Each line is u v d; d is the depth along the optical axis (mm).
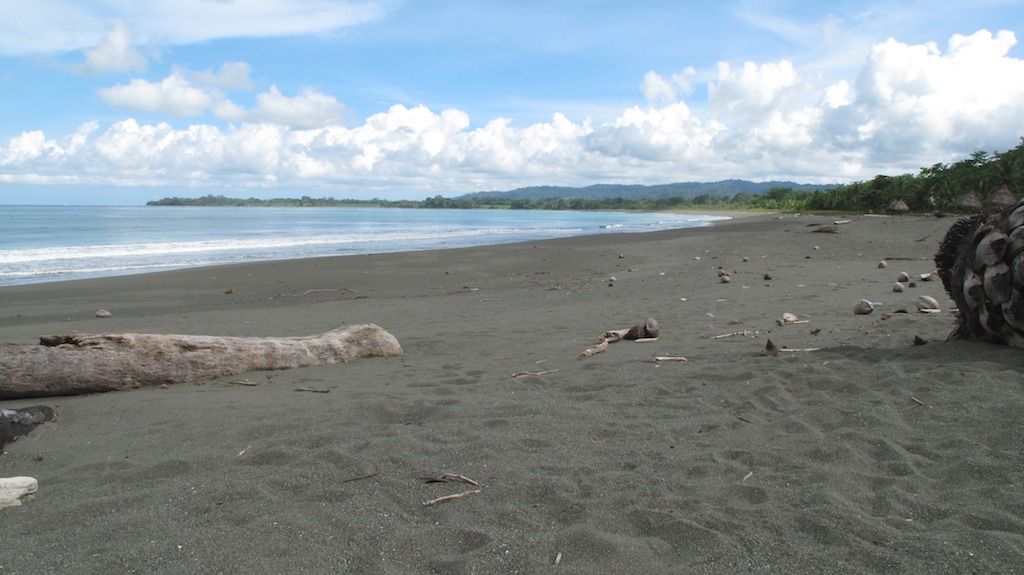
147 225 47156
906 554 2371
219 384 5527
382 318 10297
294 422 4188
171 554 2467
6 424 3992
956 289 5371
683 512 2760
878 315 7867
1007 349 4879
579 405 4488
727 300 10508
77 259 22156
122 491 3133
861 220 37688
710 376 5125
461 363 6301
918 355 5094
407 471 3305
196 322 10016
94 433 4137
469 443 3689
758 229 37688
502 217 86250
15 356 4996
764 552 2430
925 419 3781
